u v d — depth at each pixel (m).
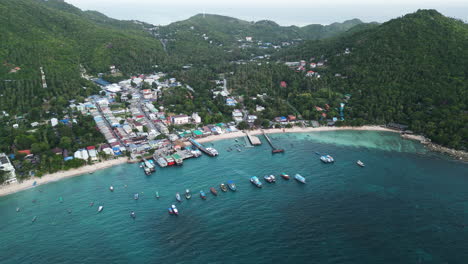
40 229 149.12
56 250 134.88
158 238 142.12
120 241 140.25
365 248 134.75
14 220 156.38
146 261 127.94
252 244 137.50
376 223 151.12
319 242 138.38
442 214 158.00
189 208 165.50
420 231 145.38
